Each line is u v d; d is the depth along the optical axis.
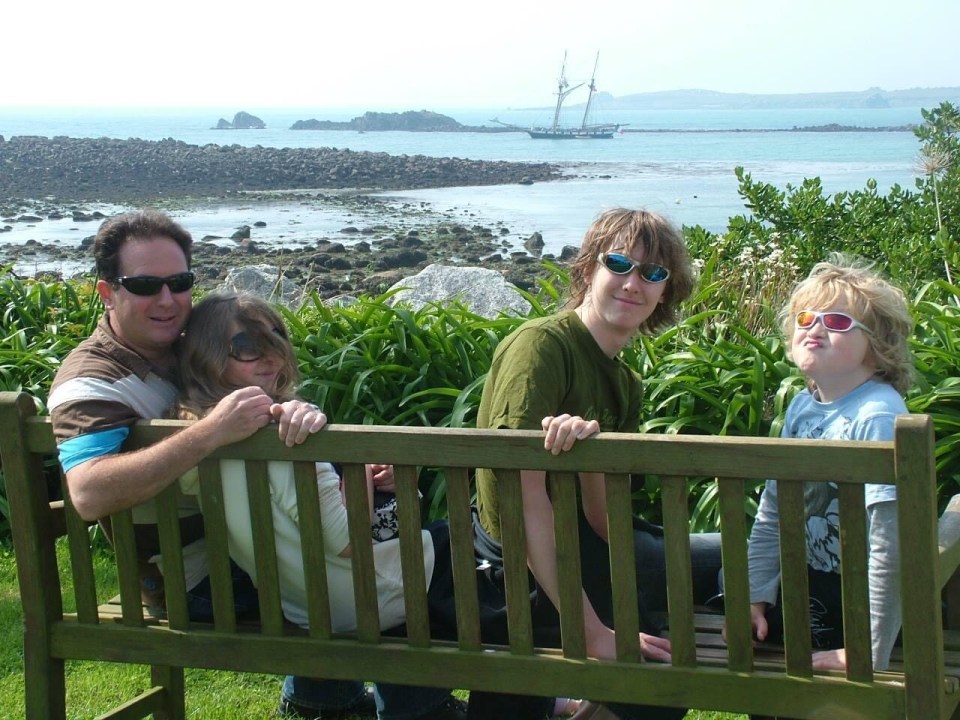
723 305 6.54
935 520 2.33
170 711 3.53
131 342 3.02
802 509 2.46
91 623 3.02
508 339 3.02
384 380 5.33
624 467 2.54
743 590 2.55
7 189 46.75
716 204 32.44
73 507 2.94
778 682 2.55
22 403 2.89
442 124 183.00
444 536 3.20
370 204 39.94
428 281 8.15
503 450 2.61
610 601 3.08
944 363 4.67
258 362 2.95
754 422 4.70
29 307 7.18
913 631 2.37
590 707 2.93
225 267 21.77
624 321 3.01
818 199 9.67
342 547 2.89
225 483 2.85
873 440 2.54
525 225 31.17
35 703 3.04
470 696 3.16
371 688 3.95
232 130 174.25
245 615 3.10
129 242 2.95
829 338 2.79
